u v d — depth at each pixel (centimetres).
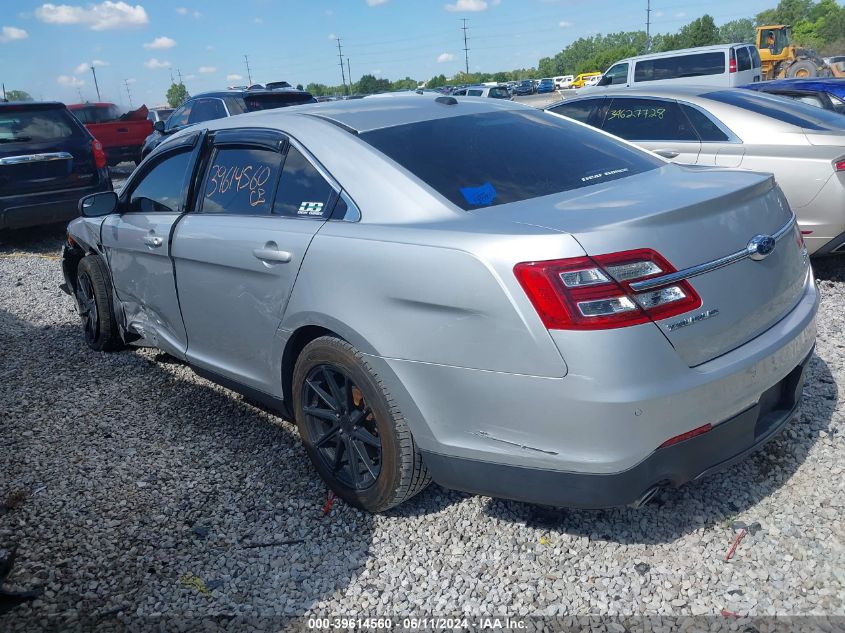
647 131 664
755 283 270
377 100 382
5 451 402
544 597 265
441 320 263
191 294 391
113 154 1944
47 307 682
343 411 314
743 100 629
